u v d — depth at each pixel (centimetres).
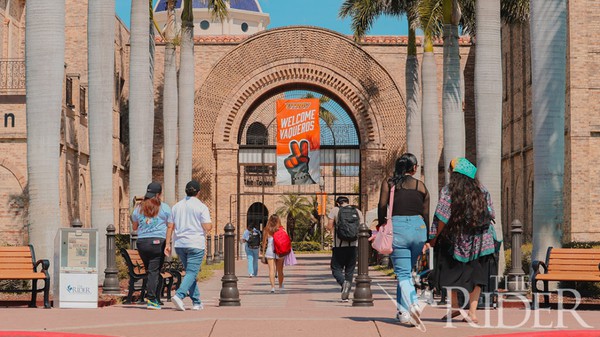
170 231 1577
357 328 1193
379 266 3797
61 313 1445
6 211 3691
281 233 2378
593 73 3694
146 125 2853
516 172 4825
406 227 1227
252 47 5353
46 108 1803
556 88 1931
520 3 3516
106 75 2355
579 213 3675
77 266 1616
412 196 1234
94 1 2347
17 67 4216
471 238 1213
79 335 1112
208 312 1488
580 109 3681
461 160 1229
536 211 1953
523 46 4631
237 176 5341
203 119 5331
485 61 2230
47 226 1812
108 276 1925
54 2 1802
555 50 1928
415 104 3869
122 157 5347
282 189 8238
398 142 5319
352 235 1934
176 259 2716
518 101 4791
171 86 3538
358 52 5344
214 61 5353
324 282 2852
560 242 1944
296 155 5084
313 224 8294
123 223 5212
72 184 4162
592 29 3694
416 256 1250
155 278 1599
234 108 5344
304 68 5347
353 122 5434
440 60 5341
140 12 2848
